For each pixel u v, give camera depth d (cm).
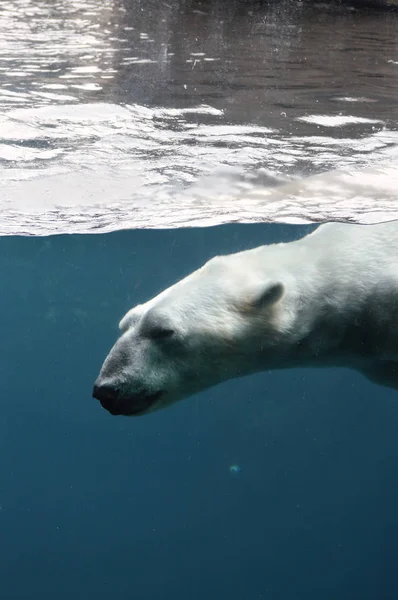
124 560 1944
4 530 2081
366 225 330
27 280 1605
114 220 342
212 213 347
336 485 2317
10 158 402
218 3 1188
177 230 408
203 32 873
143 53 704
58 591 1898
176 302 303
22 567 1956
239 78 603
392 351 324
